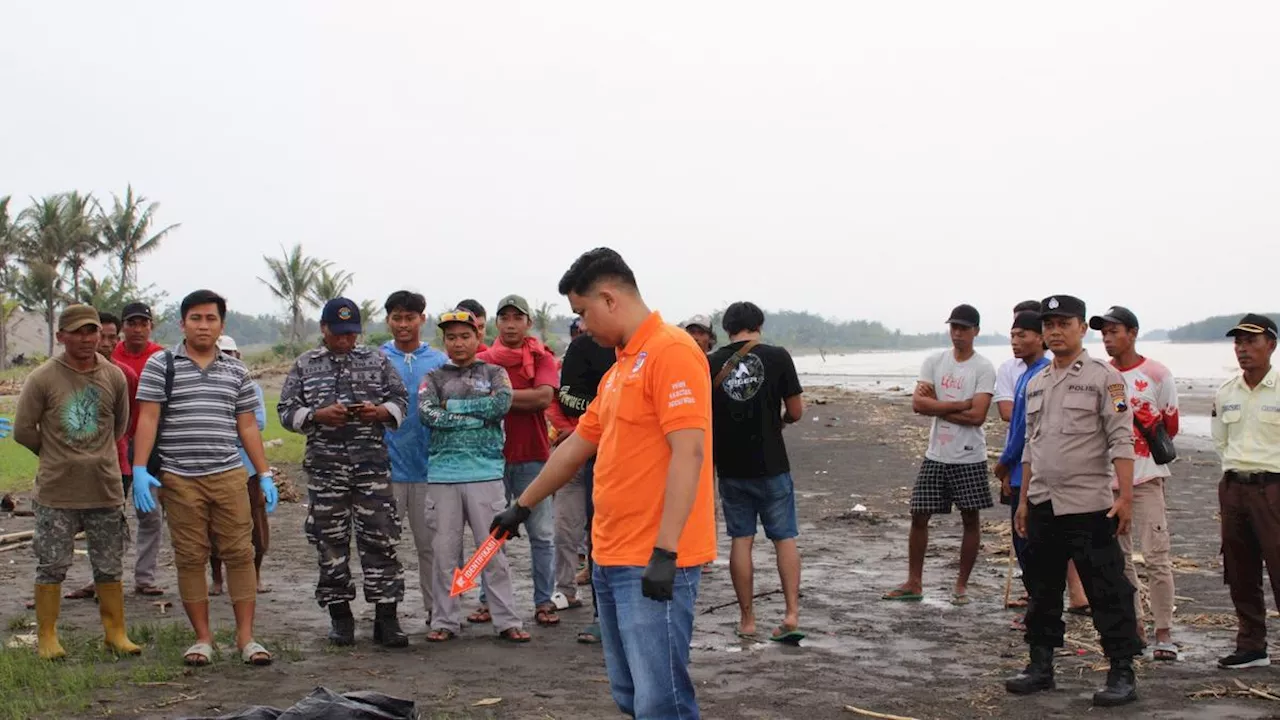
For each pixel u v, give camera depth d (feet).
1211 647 22.76
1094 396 19.20
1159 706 18.49
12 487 49.08
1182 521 41.34
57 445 21.03
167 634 22.93
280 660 21.26
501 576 23.27
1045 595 19.58
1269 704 18.57
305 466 22.75
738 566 23.76
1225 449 21.35
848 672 20.88
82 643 22.15
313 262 248.52
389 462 22.95
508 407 23.35
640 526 12.85
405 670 20.66
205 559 21.30
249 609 21.52
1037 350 24.77
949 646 23.02
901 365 451.12
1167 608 21.76
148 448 20.83
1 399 114.83
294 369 22.84
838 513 44.83
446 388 23.21
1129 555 22.04
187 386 21.15
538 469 25.88
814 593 28.89
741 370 23.38
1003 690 19.60
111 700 18.34
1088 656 22.06
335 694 16.03
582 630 24.27
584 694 19.03
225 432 21.25
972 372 27.02
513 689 19.35
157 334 242.58
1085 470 19.10
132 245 228.84
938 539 37.86
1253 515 20.71
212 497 20.99
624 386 12.93
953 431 27.04
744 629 23.88
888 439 84.17
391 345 25.44
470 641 23.21
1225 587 29.07
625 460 12.90
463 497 23.24
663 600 12.09
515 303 25.98
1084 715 18.07
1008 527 39.45
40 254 209.87
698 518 12.98
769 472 23.34
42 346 246.68
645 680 12.74
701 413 12.51
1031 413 20.13
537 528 24.89
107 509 21.45
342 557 22.57
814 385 213.46
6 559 33.60
